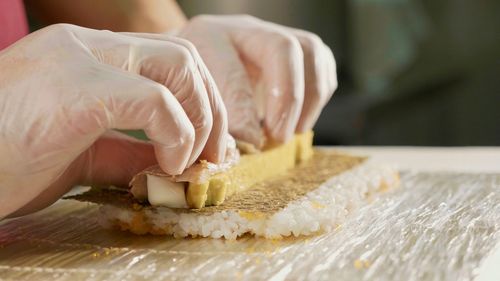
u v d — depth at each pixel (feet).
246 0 4.41
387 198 2.01
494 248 1.61
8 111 1.66
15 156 1.67
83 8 2.64
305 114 2.24
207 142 1.79
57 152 1.67
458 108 4.66
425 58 4.61
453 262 1.55
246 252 1.63
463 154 2.67
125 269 1.57
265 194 1.87
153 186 1.75
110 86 1.62
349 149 2.84
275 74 2.11
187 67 1.69
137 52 1.69
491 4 4.49
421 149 2.81
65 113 1.62
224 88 2.11
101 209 1.80
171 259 1.61
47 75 1.65
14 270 1.59
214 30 2.24
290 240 1.69
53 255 1.66
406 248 1.62
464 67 4.61
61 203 2.03
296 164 2.22
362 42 4.56
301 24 4.50
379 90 4.60
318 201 1.80
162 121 1.63
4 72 1.68
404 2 4.51
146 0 2.67
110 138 1.92
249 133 2.06
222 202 1.78
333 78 2.34
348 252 1.61
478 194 2.03
